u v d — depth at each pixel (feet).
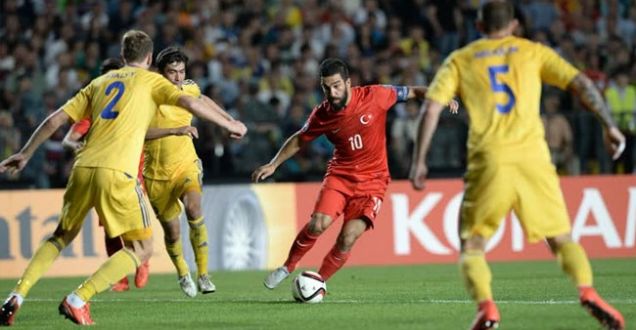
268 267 175.63
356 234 104.17
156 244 168.45
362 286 128.16
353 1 244.22
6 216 164.45
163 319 91.50
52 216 166.81
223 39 229.04
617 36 230.07
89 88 88.94
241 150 194.70
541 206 73.77
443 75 75.82
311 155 198.90
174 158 114.11
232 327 84.17
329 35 236.63
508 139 73.82
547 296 106.63
